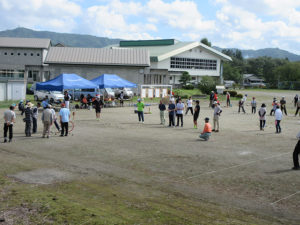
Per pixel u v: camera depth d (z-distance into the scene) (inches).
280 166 443.2
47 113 622.2
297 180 376.8
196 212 275.1
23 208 273.6
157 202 297.3
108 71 1900.8
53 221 248.5
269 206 293.9
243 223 253.9
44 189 326.3
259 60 5374.0
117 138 640.4
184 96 1804.9
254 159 482.9
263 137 689.0
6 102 1400.1
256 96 2154.3
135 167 422.9
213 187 346.3
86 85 1197.1
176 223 249.9
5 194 307.3
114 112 1139.9
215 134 720.3
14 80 1535.4
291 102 1771.7
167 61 2763.3
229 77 4202.8
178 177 381.7
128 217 259.1
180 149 545.3
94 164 434.0
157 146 567.2
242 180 373.4
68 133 689.0
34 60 2479.1
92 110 1190.9
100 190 328.5
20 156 473.1
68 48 1953.7
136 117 1007.6
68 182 352.8
